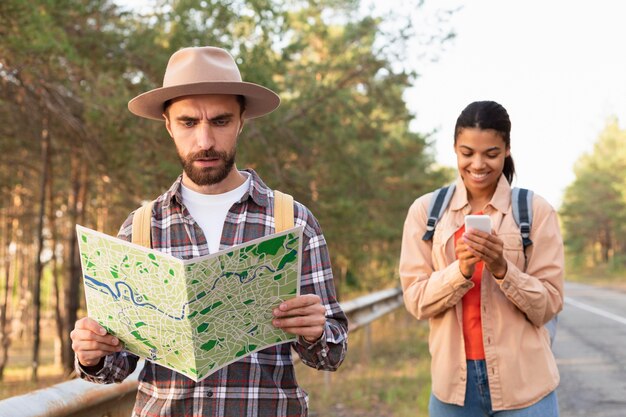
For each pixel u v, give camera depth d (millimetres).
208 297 1823
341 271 19156
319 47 16703
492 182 3176
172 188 2197
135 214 2234
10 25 6500
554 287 3059
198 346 1895
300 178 11117
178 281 1778
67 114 8531
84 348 1980
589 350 10406
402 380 7621
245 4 9016
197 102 2111
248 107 2318
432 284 3068
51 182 14906
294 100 10914
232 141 2152
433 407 3211
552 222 3123
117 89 8141
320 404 6469
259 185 2232
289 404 2109
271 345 2025
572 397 7137
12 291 29844
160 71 8781
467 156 3135
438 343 3166
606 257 68125
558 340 11562
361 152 13133
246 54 9023
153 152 8852
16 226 23281
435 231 3246
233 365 2070
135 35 9023
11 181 13422
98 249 1871
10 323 26609
